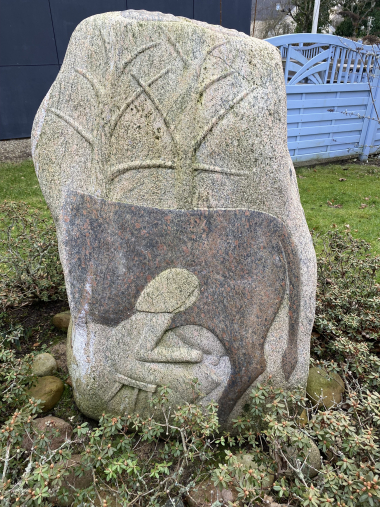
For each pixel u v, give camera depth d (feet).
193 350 5.64
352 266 9.37
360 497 4.09
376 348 8.09
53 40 23.90
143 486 5.20
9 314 8.78
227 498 4.97
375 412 4.99
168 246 5.36
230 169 5.13
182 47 4.81
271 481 5.13
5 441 4.83
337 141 23.45
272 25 45.24
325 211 16.37
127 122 5.00
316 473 5.34
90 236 5.41
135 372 5.68
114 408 5.96
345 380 6.39
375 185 19.74
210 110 4.93
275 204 5.37
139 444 5.84
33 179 19.16
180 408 5.08
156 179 5.16
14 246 9.58
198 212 5.26
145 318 5.55
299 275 5.63
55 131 5.29
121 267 5.43
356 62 21.45
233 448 5.91
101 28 4.90
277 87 5.04
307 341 5.90
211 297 5.50
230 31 5.19
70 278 5.53
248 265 5.47
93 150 5.16
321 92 21.27
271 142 5.11
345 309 8.56
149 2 24.08
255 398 5.26
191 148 5.02
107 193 5.26
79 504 4.48
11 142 25.50
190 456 4.66
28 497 4.08
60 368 7.33
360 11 42.06
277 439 4.98
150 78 4.88
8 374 5.97
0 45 22.79
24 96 24.59
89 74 5.02
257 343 5.68
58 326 8.35
